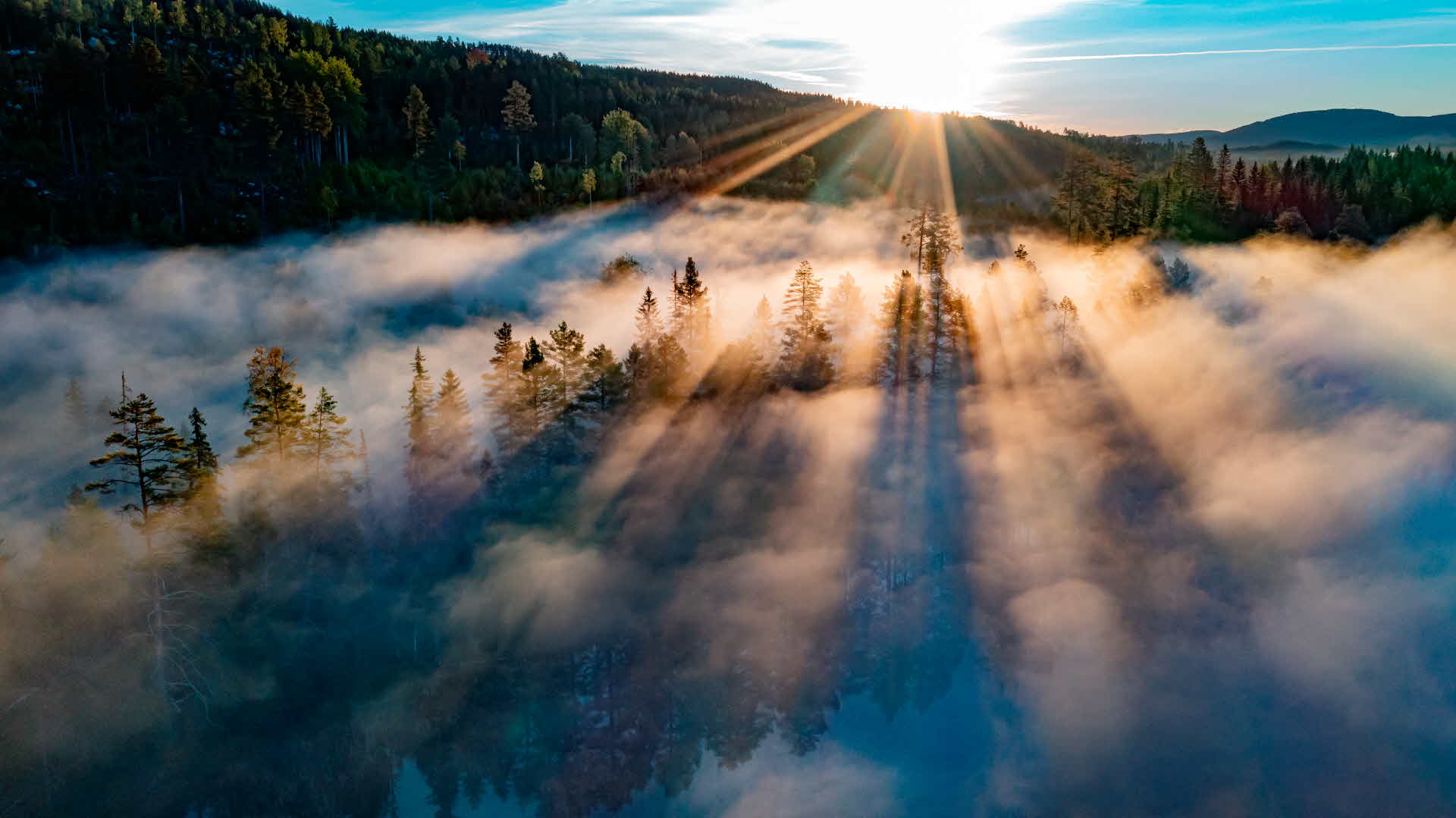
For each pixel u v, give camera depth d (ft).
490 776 175.73
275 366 177.17
